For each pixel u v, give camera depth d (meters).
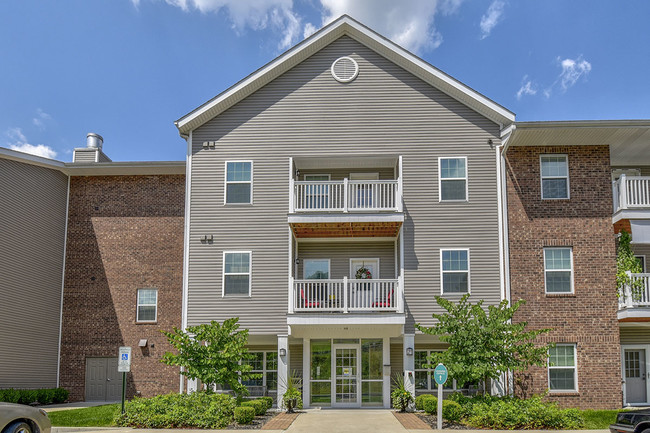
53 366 22.33
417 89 20.78
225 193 20.50
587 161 19.86
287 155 20.62
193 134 20.92
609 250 19.30
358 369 20.89
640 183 19.41
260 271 20.03
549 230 19.47
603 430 14.75
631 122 18.45
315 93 20.95
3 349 19.66
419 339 20.23
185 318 19.81
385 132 20.56
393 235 21.19
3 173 20.27
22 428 11.15
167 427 15.23
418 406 18.11
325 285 21.38
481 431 14.52
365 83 20.91
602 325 18.89
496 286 19.45
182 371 17.98
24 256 20.94
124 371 16.17
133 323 22.78
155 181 23.70
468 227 19.86
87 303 23.00
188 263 20.17
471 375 15.80
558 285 19.19
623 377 20.16
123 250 23.31
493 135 20.34
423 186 20.17
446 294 19.50
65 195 23.59
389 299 19.58
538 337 18.83
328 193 20.14
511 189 19.80
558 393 18.47
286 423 15.76
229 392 20.19
